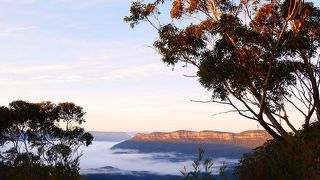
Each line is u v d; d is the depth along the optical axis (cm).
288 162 524
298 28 2198
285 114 2072
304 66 2162
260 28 2316
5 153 3055
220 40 2044
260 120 1895
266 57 1962
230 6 2256
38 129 3662
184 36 2131
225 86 2039
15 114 3550
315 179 497
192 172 415
